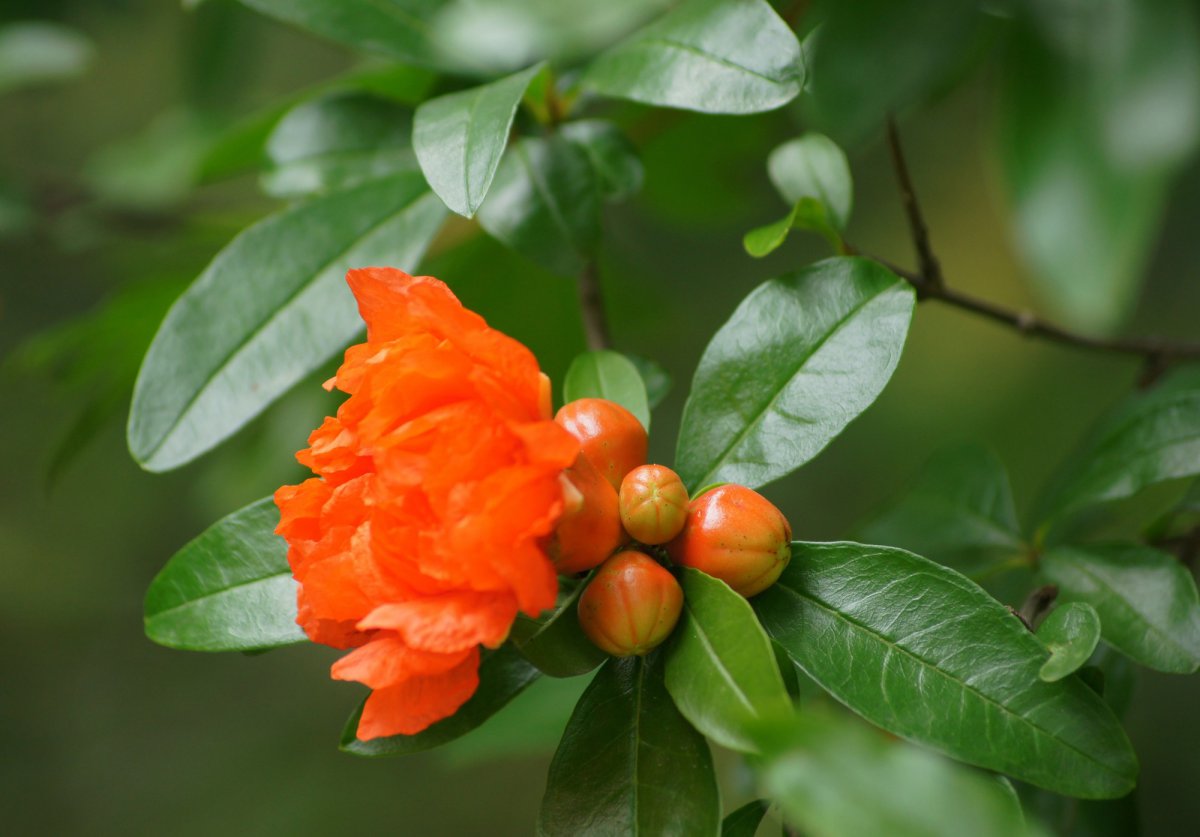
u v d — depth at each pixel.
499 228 0.53
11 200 0.81
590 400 0.48
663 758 0.47
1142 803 0.81
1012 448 1.01
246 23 0.80
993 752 0.46
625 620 0.46
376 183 0.54
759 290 0.50
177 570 0.49
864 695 0.47
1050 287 0.58
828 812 0.42
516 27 0.57
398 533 0.45
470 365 0.45
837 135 0.58
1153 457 0.52
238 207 0.91
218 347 0.52
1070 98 0.58
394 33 0.56
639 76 0.51
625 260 0.71
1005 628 0.47
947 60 0.57
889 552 0.48
